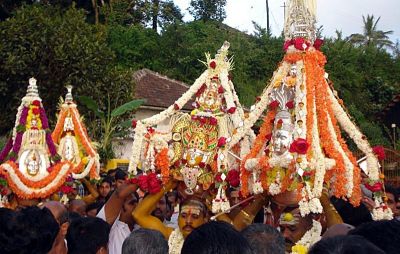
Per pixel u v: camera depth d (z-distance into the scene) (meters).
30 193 7.17
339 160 4.82
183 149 5.70
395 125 17.78
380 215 5.07
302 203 4.56
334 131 5.08
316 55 5.05
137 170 6.10
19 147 7.60
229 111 5.70
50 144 7.86
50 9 22.80
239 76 26.03
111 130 14.99
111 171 9.31
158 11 30.70
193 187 5.52
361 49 31.73
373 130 21.47
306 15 5.18
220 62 6.00
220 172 5.34
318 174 4.63
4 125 16.55
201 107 5.82
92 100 14.74
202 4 33.78
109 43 26.38
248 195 5.20
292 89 5.04
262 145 5.05
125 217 5.60
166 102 19.67
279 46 28.38
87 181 9.23
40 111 7.88
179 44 27.19
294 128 4.84
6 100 16.59
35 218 3.03
